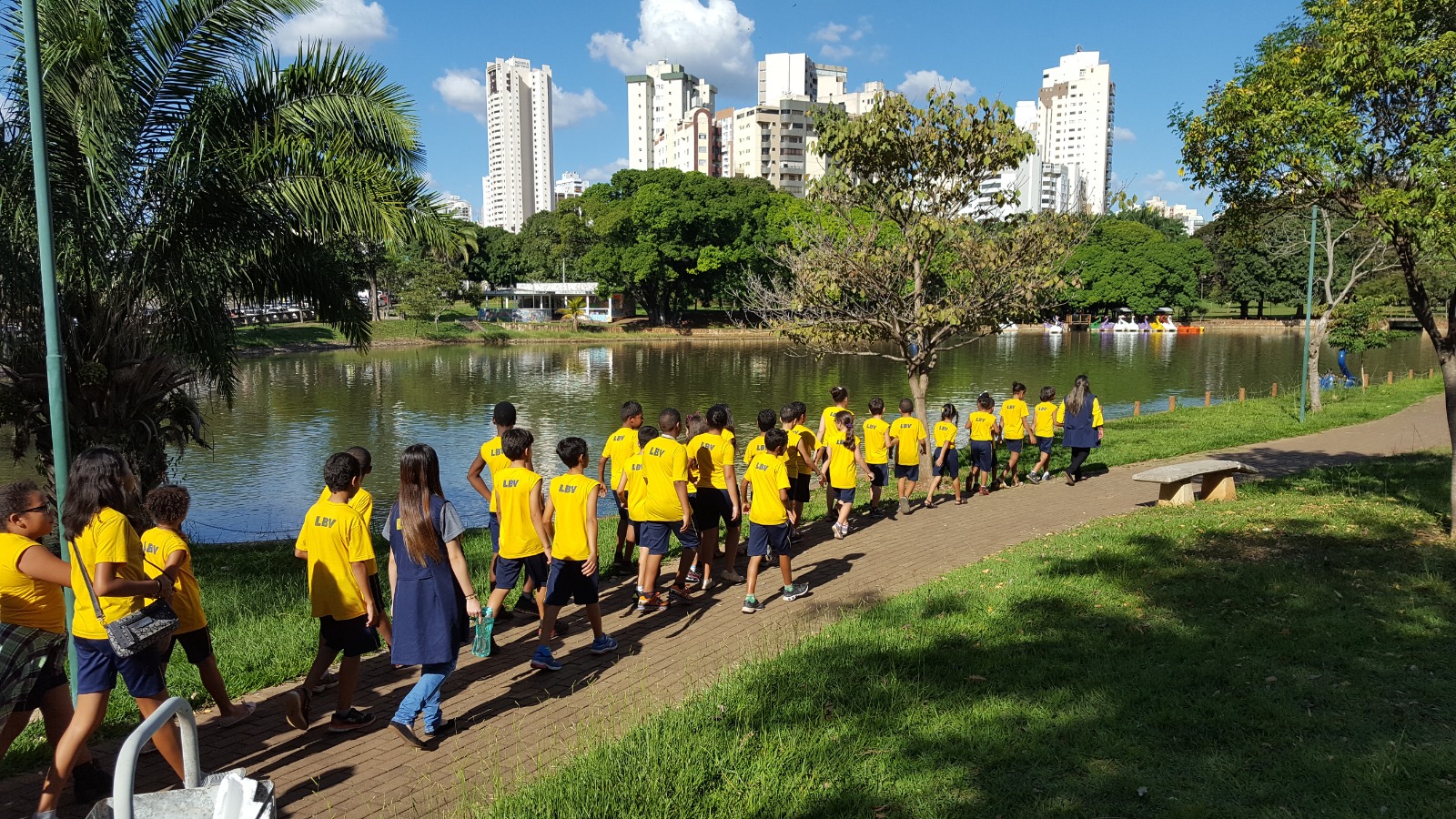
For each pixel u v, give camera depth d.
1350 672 5.62
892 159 13.88
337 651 5.61
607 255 75.12
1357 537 9.00
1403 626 6.35
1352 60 8.44
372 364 51.59
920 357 14.98
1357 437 19.12
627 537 9.31
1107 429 21.30
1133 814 4.16
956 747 4.87
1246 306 91.75
